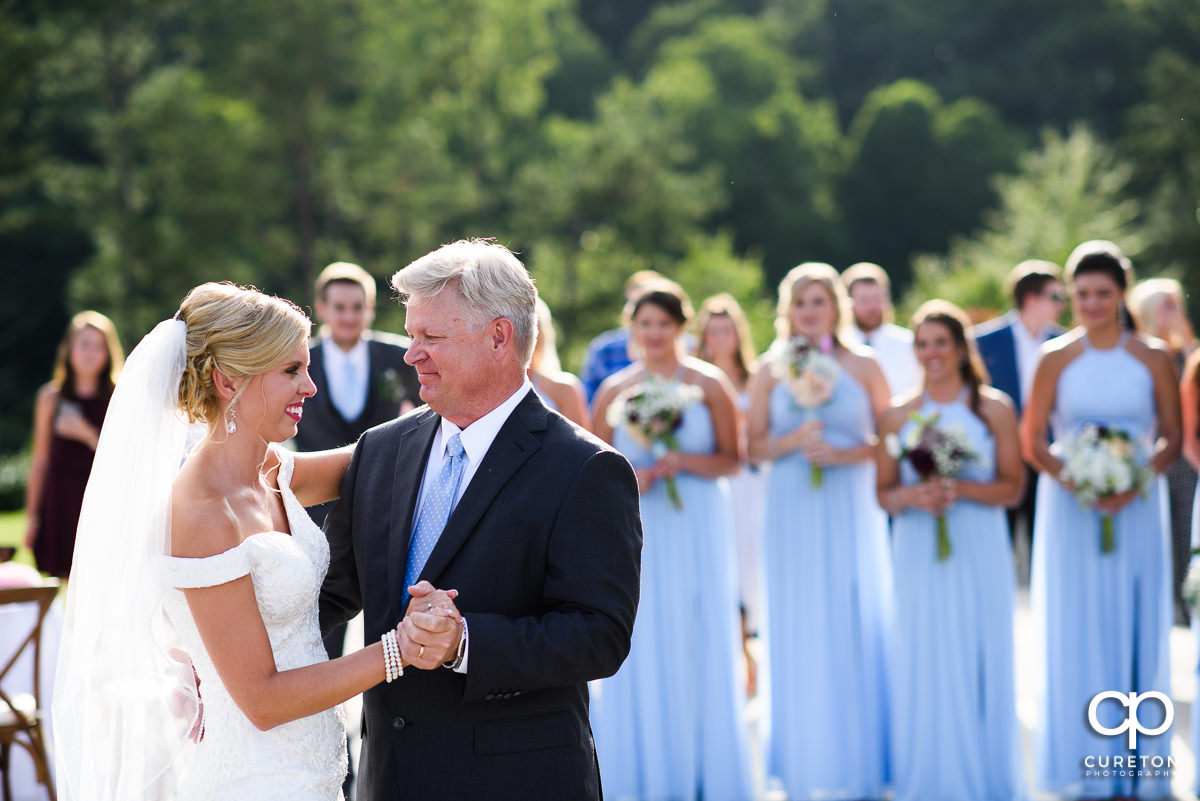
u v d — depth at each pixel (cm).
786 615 1139
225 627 559
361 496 623
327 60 5675
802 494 1139
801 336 1142
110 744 589
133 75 5966
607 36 11475
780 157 9394
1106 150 7200
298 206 5950
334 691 549
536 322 608
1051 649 1101
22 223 5853
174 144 5388
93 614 581
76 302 5419
